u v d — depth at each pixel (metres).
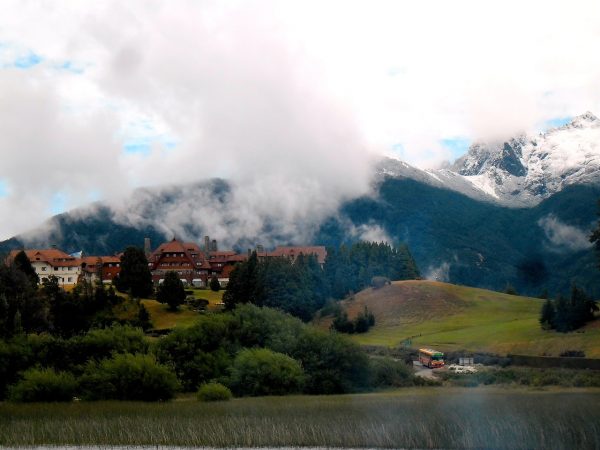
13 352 72.12
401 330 147.88
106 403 58.28
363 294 178.25
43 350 74.75
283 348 81.81
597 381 69.00
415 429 40.31
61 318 130.88
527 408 45.59
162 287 151.62
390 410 48.72
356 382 81.06
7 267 130.75
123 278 166.00
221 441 39.66
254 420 45.72
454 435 38.31
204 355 80.62
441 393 65.75
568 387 67.56
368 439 38.78
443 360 103.00
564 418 40.81
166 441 39.97
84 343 77.06
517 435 37.19
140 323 133.12
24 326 119.19
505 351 106.69
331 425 42.97
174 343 82.12
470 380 82.31
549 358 91.06
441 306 163.50
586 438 35.94
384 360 89.81
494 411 44.59
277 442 39.34
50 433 42.12
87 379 63.00
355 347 82.00
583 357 91.00
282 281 162.00
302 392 76.06
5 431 42.59
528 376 77.56
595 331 107.25
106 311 135.12
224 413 49.84
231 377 75.62
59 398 61.16
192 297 168.00
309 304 163.50
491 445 36.09
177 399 65.69
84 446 39.16
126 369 62.81
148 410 52.28
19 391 60.69
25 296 124.38
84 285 142.12
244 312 90.69
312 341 81.81
